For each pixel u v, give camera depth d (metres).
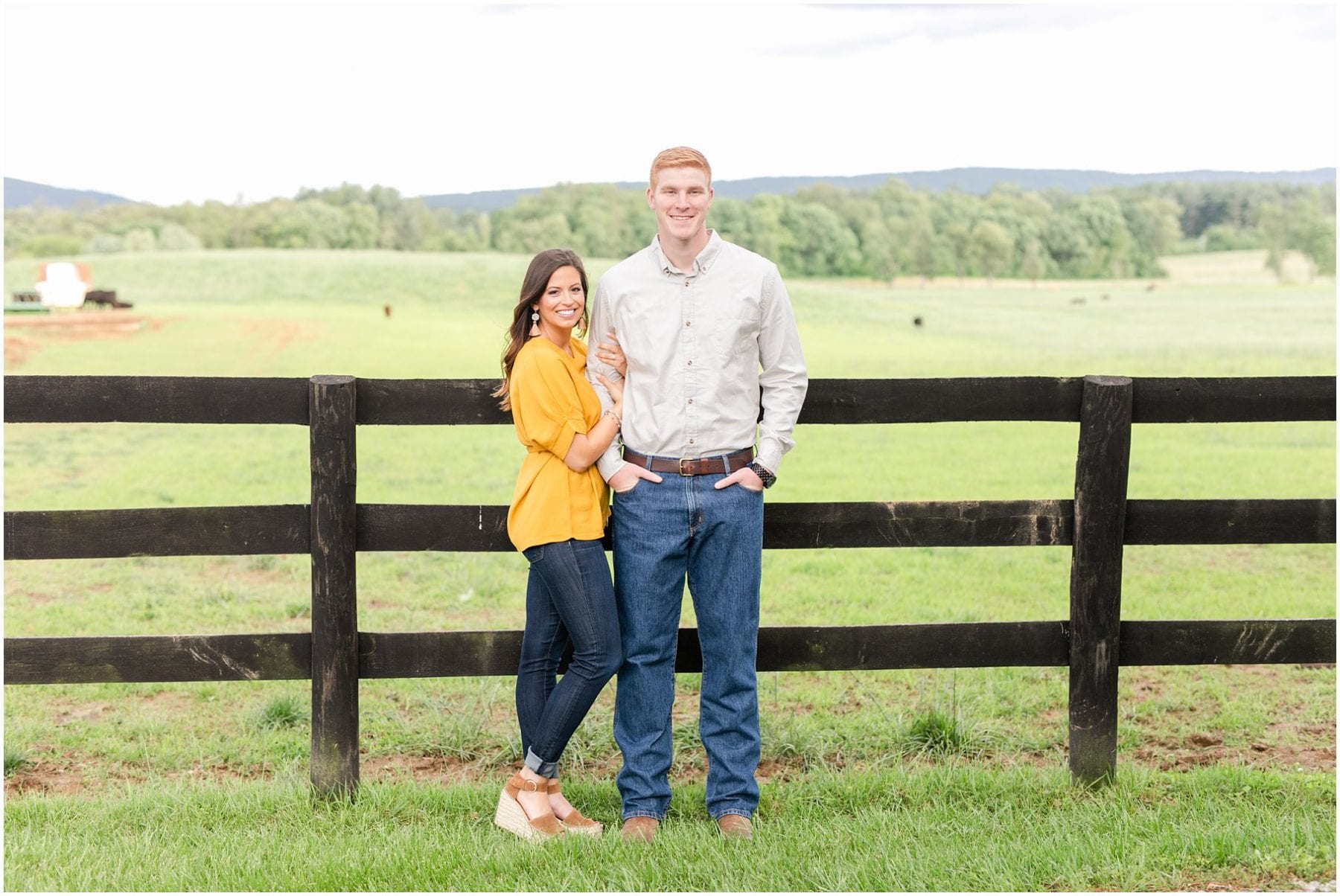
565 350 3.73
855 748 4.69
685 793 4.12
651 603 3.70
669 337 3.57
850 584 7.69
